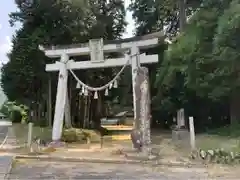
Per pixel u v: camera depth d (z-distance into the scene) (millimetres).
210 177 9438
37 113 29266
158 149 14570
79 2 22484
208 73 16500
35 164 11953
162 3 26062
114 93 29578
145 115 13961
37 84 26359
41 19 23984
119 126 41531
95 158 12734
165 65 20344
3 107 65062
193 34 17203
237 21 12539
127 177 9539
